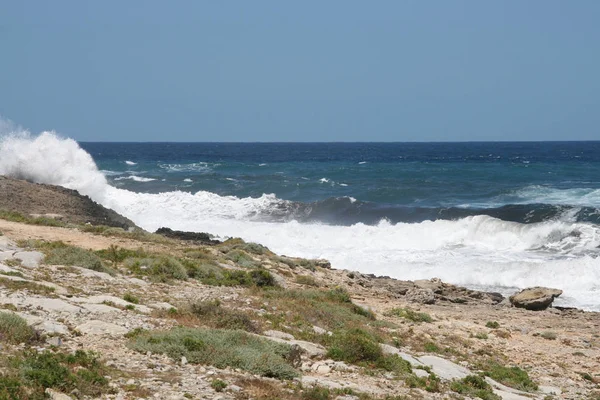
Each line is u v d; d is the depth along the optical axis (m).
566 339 24.56
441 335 22.98
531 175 98.06
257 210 60.78
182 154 193.12
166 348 13.98
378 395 13.84
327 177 96.56
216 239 43.34
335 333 19.12
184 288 22.80
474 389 15.78
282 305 21.77
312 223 56.81
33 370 10.89
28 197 41.22
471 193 76.81
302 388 13.21
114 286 20.84
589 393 17.80
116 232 34.19
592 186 81.50
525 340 24.25
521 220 57.56
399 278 39.16
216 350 14.20
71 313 16.02
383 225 53.81
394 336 21.25
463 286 37.44
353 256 42.94
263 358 14.15
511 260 41.41
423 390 15.12
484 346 22.41
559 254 43.41
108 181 84.56
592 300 34.28
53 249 24.80
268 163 135.38
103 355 13.19
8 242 25.62
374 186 82.75
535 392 17.39
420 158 161.75
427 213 60.31
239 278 26.14
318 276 32.53
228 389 12.12
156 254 27.72
